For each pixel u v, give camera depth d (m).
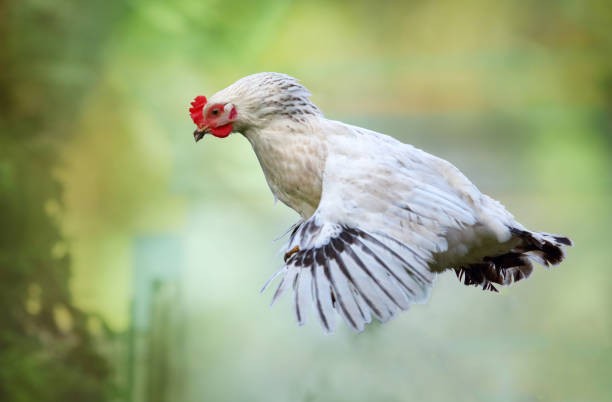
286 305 14.34
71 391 11.02
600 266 16.75
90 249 13.98
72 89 13.30
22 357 10.80
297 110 6.41
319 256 5.45
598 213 19.94
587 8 26.31
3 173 11.37
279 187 6.50
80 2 14.00
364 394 11.67
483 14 27.41
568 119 25.55
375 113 25.11
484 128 25.27
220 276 15.37
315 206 6.41
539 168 22.53
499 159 23.12
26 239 11.34
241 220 16.66
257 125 6.44
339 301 5.30
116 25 15.55
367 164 5.95
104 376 11.36
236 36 18.75
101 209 14.35
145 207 15.27
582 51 26.59
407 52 26.56
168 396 12.21
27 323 11.12
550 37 26.89
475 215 6.08
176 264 14.93
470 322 13.73
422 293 5.48
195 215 16.50
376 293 5.34
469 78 26.25
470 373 12.52
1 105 12.30
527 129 25.16
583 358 13.38
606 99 26.02
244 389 12.38
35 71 12.65
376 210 5.74
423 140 24.47
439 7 27.02
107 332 11.52
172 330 12.58
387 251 5.50
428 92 25.84
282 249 5.73
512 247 6.32
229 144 17.06
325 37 24.56
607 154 23.75
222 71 18.72
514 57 26.66
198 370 12.83
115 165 14.80
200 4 17.56
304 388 11.92
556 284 15.89
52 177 11.83
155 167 15.73
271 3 19.75
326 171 6.00
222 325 13.80
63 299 11.37
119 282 13.70
